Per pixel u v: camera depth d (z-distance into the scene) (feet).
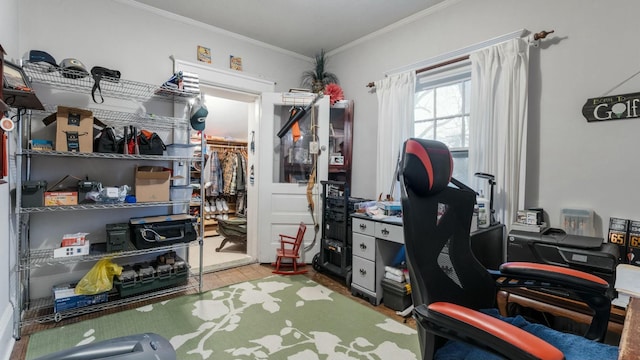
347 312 7.65
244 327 6.85
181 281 9.11
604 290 3.60
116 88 8.93
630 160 6.23
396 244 8.75
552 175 7.23
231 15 10.09
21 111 6.64
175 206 9.93
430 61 9.41
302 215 11.69
